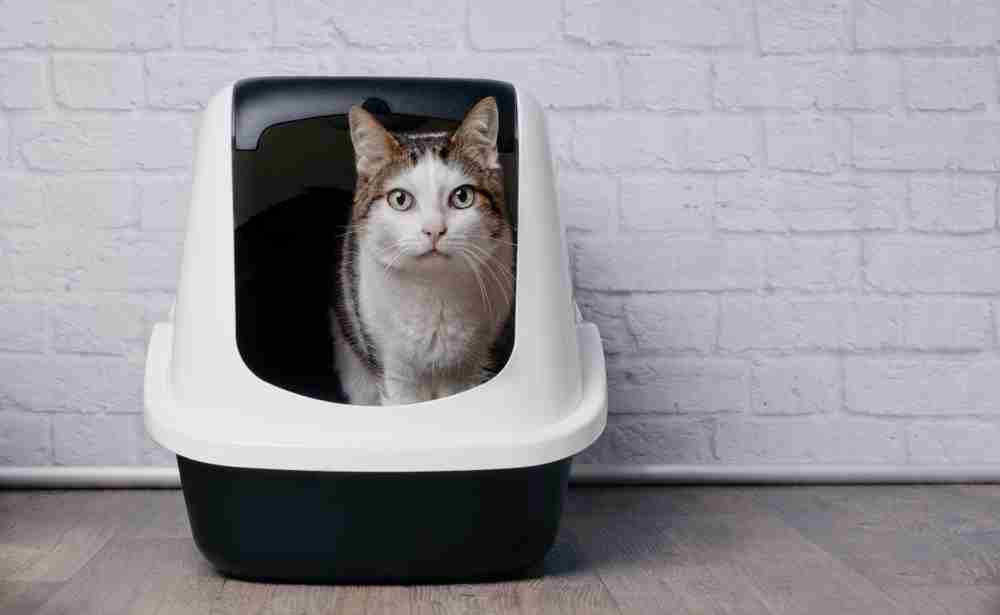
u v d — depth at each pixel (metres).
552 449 1.00
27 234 1.47
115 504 1.38
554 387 1.03
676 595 0.99
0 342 1.47
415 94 1.02
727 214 1.52
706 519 1.31
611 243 1.51
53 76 1.46
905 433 1.54
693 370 1.53
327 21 1.47
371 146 1.01
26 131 1.46
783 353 1.53
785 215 1.52
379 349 1.01
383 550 1.00
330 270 1.01
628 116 1.50
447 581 1.03
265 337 1.00
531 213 1.04
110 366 1.49
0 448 1.48
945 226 1.53
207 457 0.97
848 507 1.38
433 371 1.02
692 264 1.52
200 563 1.11
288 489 0.98
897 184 1.53
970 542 1.19
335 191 1.01
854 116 1.52
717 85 1.51
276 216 1.01
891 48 1.52
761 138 1.52
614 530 1.26
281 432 0.98
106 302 1.48
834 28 1.52
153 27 1.46
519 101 1.05
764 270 1.53
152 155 1.47
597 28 1.50
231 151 1.02
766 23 1.51
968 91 1.53
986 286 1.54
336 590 1.01
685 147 1.51
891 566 1.09
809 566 1.09
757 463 1.54
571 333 1.07
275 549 1.00
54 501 1.40
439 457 0.98
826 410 1.54
